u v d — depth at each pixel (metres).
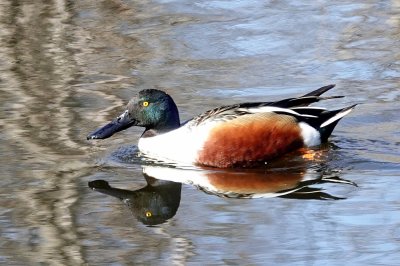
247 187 12.64
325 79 16.80
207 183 12.88
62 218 11.48
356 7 21.00
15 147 13.95
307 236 10.73
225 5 21.48
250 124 13.73
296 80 16.73
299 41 18.92
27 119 15.08
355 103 15.63
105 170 13.29
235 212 11.58
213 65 17.69
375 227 10.91
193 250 10.46
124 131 15.12
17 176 12.88
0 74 17.36
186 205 11.93
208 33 19.50
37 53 18.50
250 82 16.70
